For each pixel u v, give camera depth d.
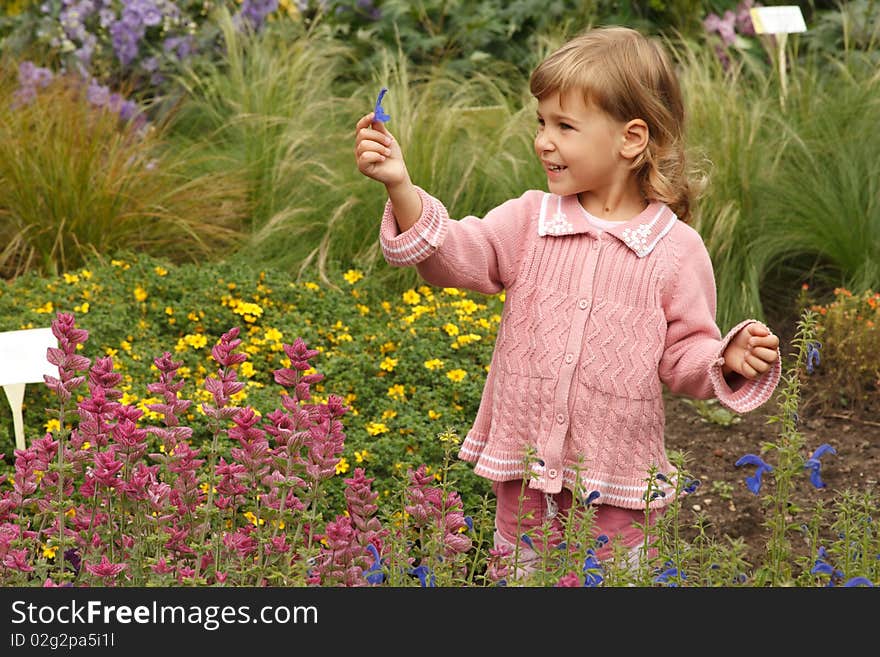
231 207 5.36
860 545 2.50
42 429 3.51
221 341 2.25
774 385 2.40
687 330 2.56
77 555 2.34
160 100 6.43
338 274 4.82
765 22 5.71
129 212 5.11
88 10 6.56
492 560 2.41
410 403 3.71
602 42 2.56
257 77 6.32
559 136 2.56
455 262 2.52
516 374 2.62
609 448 2.56
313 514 2.28
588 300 2.56
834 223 5.14
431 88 6.04
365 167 2.39
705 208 5.11
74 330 2.25
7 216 5.07
